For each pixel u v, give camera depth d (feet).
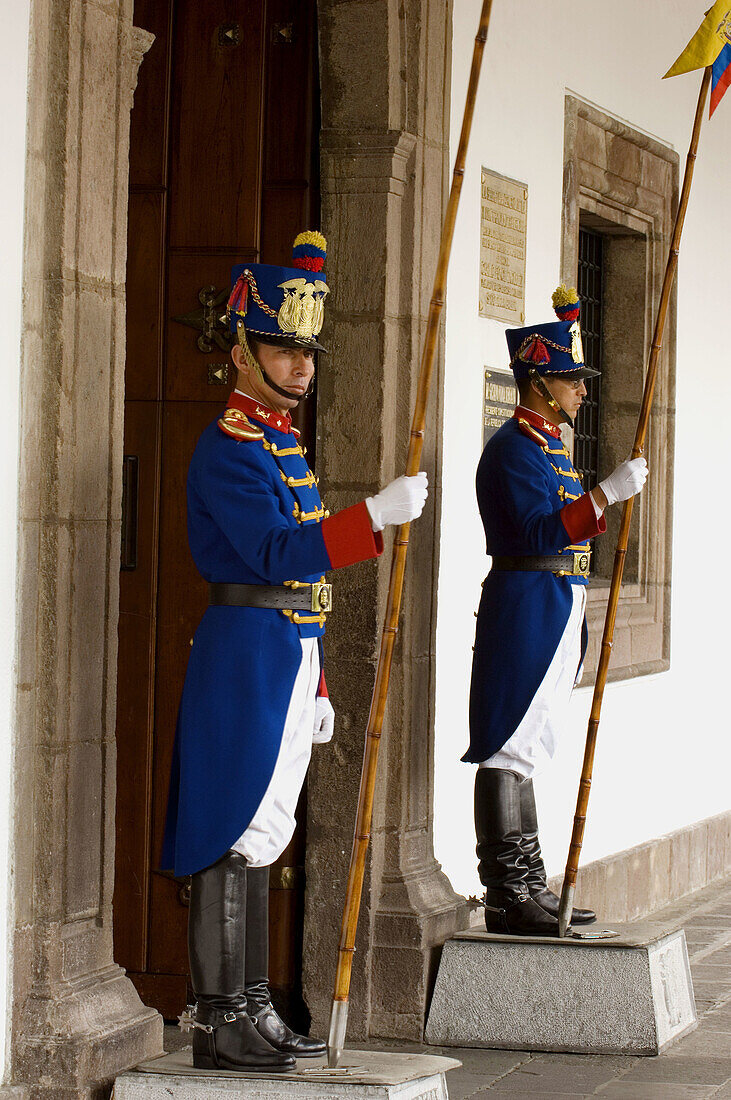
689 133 36.14
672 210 35.12
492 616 22.99
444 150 24.12
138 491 24.00
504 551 22.99
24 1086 16.75
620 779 32.63
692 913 33.40
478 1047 22.71
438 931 23.26
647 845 33.45
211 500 16.56
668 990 23.08
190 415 23.88
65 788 17.30
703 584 37.52
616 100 32.19
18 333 16.75
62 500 17.15
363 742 23.08
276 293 16.69
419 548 23.63
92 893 17.78
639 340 34.47
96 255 17.56
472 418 26.27
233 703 16.58
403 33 23.17
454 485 25.82
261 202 23.73
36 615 17.11
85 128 17.30
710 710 37.86
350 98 23.02
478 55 16.52
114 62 17.75
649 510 34.76
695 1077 21.36
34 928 17.11
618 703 32.55
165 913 23.93
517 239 27.78
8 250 16.57
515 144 27.68
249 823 16.52
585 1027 22.50
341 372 23.13
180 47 23.91
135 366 24.03
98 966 17.79
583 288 34.01
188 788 16.63
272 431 17.02
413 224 23.35
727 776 38.88
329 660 23.21
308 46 23.58
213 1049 16.78
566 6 29.76
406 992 22.94
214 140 23.79
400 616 23.31
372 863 23.03
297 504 16.93
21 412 16.83
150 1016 17.89
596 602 32.14
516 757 23.07
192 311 23.86
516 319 27.84
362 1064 17.07
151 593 23.97
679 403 36.14
